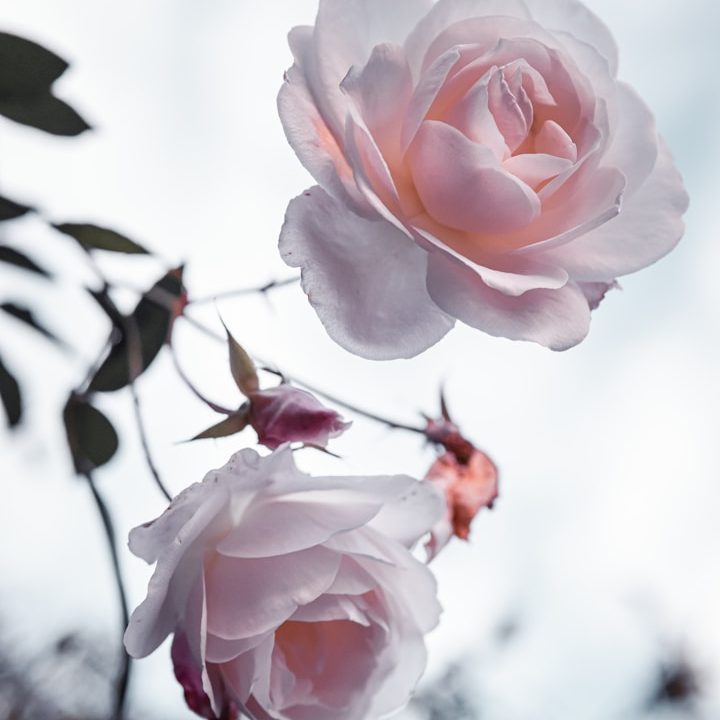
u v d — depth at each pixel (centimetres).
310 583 42
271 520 42
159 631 42
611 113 41
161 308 49
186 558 42
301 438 44
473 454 47
